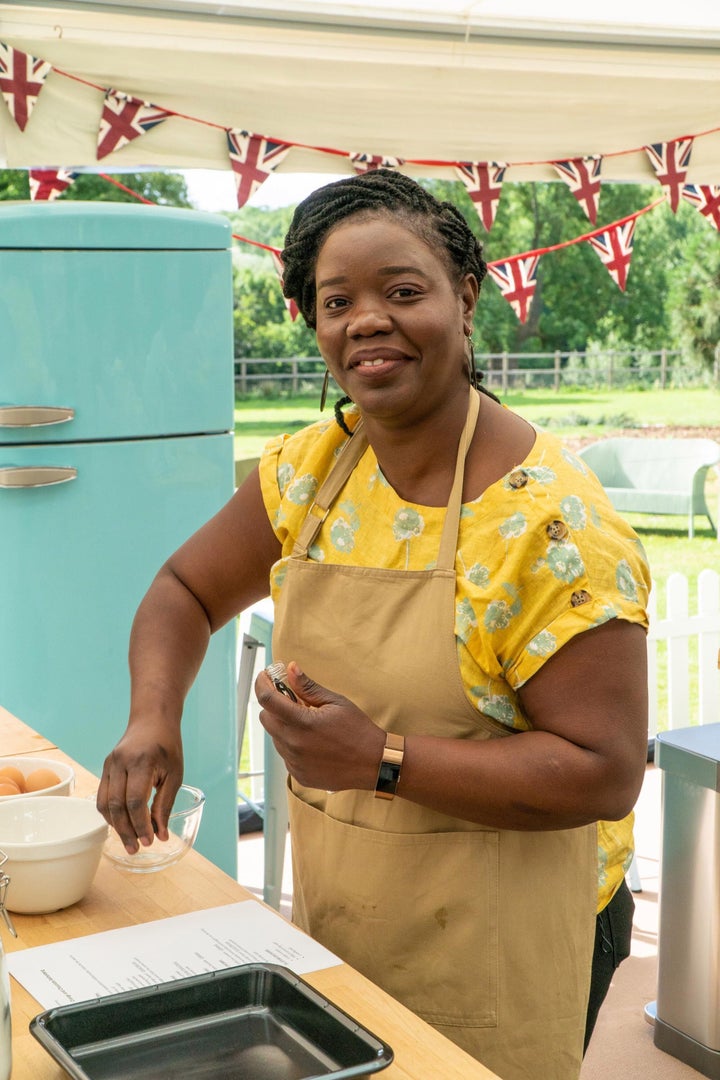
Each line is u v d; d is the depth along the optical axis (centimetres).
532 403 1773
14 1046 111
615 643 126
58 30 295
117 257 286
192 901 142
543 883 138
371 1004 119
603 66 351
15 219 276
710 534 1115
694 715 572
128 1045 110
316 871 145
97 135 310
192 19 305
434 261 131
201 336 299
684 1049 277
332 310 133
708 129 371
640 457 1022
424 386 131
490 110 348
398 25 322
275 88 324
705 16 339
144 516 299
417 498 139
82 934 134
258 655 408
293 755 128
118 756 144
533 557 128
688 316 1859
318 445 150
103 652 300
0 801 149
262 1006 116
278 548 159
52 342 283
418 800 128
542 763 125
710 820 266
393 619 136
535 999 139
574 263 1903
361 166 339
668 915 279
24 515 288
